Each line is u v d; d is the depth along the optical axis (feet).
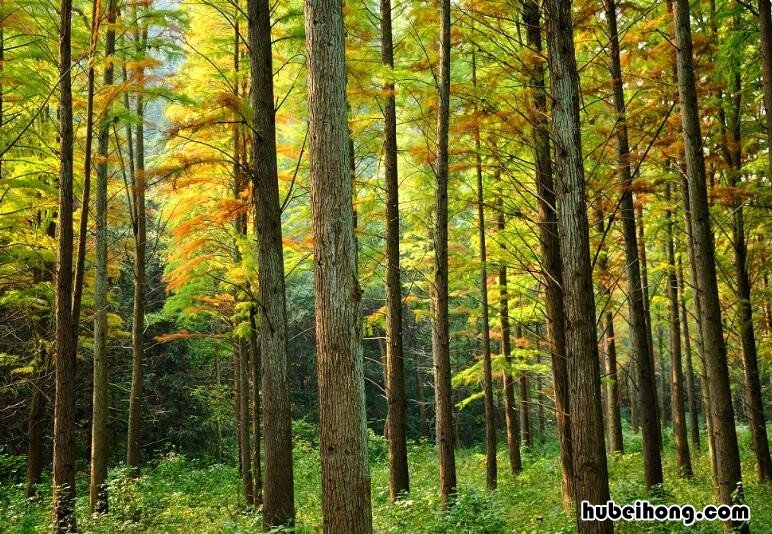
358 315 14.60
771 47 21.18
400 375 33.91
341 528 13.89
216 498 46.11
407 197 44.73
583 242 16.62
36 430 47.42
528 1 24.70
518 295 43.68
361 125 35.58
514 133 23.84
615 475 41.75
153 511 36.45
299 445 73.77
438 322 27.37
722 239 37.17
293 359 102.01
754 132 31.42
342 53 14.94
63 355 25.08
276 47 32.86
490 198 36.29
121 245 59.06
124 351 75.05
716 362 21.33
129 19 34.94
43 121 38.68
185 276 34.37
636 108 26.81
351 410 14.21
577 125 16.80
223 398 72.79
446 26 25.96
